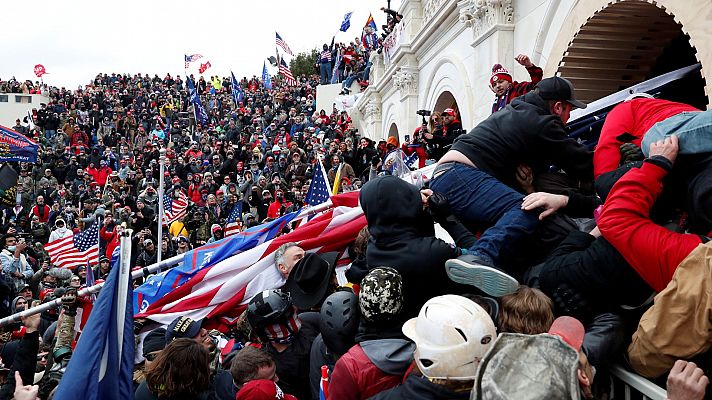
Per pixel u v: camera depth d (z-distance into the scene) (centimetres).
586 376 220
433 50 1330
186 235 1407
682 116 276
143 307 532
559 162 344
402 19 1612
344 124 2292
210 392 342
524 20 831
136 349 477
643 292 261
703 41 479
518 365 178
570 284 269
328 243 524
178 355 307
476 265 259
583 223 340
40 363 523
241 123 3200
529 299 250
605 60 707
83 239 1220
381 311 279
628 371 253
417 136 917
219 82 4494
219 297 514
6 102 4400
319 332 388
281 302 363
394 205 308
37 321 435
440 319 220
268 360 331
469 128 1059
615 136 329
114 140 3158
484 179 336
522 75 830
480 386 178
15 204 1861
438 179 354
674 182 276
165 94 4238
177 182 1898
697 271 220
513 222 304
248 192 1536
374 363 267
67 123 3391
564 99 348
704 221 251
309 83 4069
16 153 1764
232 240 567
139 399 309
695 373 207
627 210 253
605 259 259
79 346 274
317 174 706
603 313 265
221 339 455
